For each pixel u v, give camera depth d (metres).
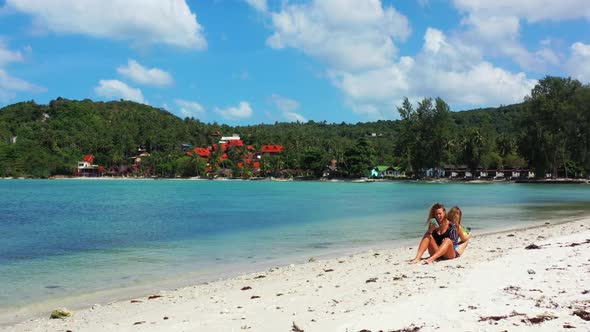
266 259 20.08
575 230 25.77
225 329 9.18
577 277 11.45
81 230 32.72
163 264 19.11
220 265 18.78
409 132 159.38
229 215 44.78
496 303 9.38
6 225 36.72
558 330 7.57
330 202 65.94
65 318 11.28
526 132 128.12
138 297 13.62
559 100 122.00
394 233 28.81
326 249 22.64
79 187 139.50
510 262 14.07
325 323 8.98
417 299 10.14
